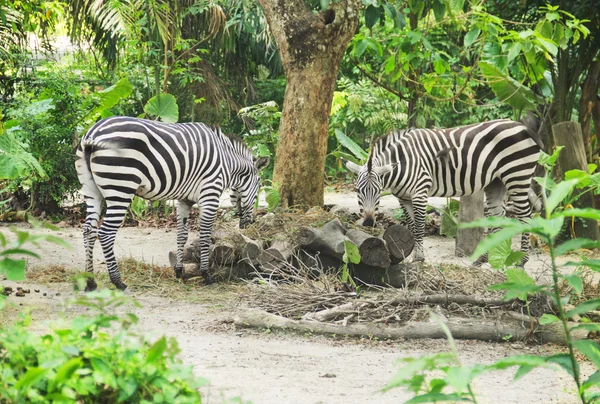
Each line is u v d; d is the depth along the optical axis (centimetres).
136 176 1032
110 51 2252
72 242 1440
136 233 1589
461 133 1229
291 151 1346
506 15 1650
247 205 1249
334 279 1039
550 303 902
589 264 360
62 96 1669
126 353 368
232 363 734
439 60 1484
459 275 1012
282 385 669
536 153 1204
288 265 1056
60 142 1672
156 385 362
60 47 2692
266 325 868
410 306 909
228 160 1162
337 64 1348
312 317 880
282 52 1352
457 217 1496
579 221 1508
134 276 1131
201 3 2027
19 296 980
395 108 2684
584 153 1456
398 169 1209
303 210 1341
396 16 1298
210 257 1109
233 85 2869
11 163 823
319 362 753
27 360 367
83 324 388
